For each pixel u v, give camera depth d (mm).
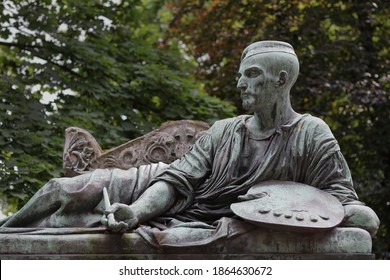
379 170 21375
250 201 9219
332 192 9469
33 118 16312
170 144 10492
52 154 15969
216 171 9711
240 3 21875
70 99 17234
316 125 9664
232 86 21516
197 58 22297
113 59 17969
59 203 9531
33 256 9117
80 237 9133
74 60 17734
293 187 9383
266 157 9586
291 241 9078
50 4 17953
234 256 9055
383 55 22094
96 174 9703
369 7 21812
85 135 10562
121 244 9117
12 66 17625
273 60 9586
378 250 19953
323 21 22375
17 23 17547
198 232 9133
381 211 20609
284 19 21703
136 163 10453
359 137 21453
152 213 9453
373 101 20594
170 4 22750
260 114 9672
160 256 9078
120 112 17578
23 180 15328
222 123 9922
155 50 19062
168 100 18172
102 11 18422
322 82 20719
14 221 9578
